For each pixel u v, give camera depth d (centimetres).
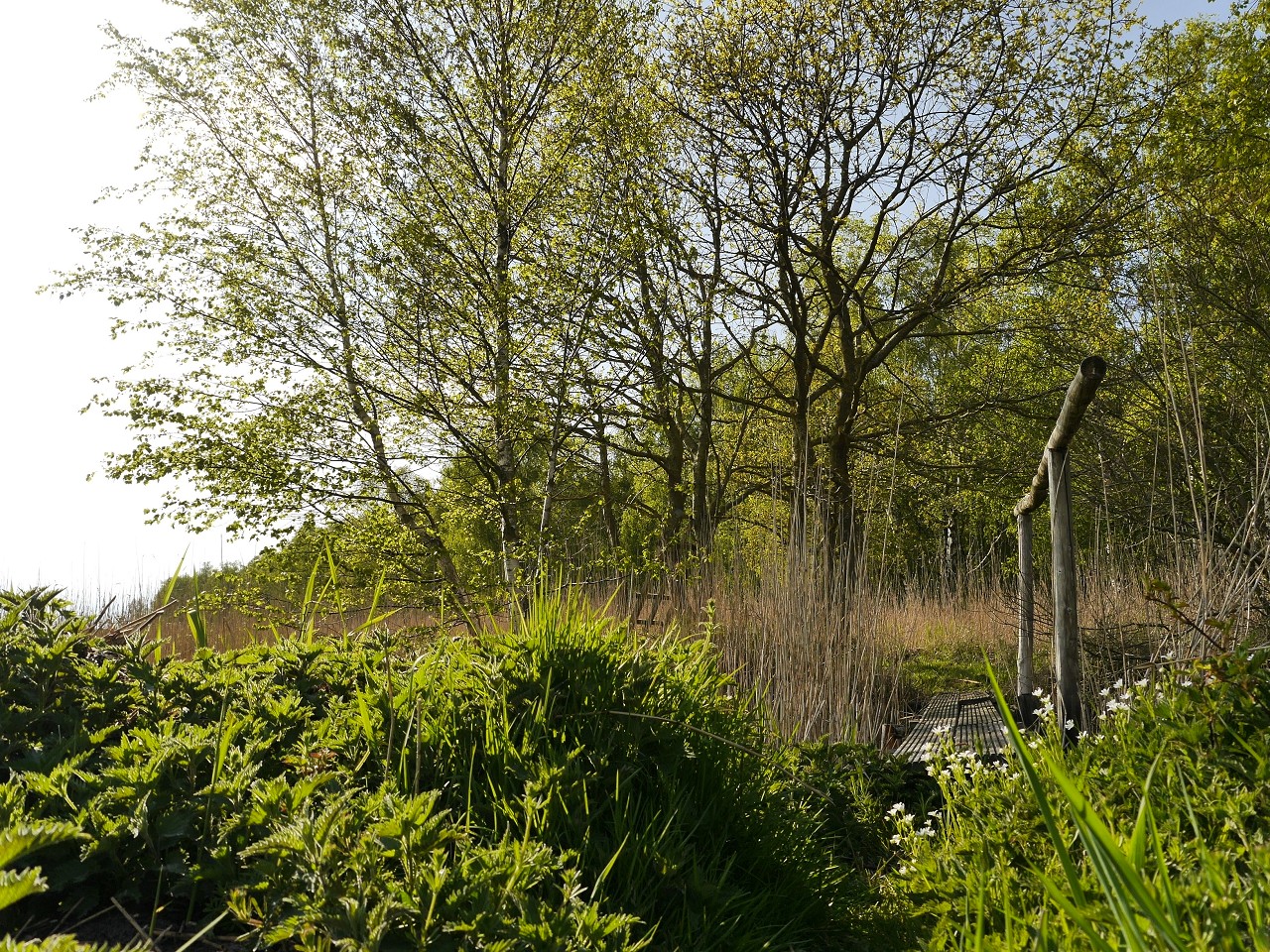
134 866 173
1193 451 673
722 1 1288
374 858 165
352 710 255
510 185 1150
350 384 1087
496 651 287
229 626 877
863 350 1627
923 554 1037
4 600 259
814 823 310
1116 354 1196
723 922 221
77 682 243
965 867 238
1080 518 863
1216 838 202
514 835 221
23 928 160
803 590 564
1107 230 1209
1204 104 1180
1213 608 386
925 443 1554
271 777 225
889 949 243
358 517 1108
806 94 1282
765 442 1609
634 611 433
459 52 1176
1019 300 1509
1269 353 710
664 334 1198
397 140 1138
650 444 1498
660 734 274
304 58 1176
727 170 1320
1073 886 138
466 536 1246
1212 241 776
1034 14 1256
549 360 1047
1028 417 1455
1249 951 142
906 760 412
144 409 988
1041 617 530
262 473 1006
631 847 228
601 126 1178
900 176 1346
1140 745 258
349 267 1100
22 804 171
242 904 160
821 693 527
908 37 1262
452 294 1062
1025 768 140
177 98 1163
